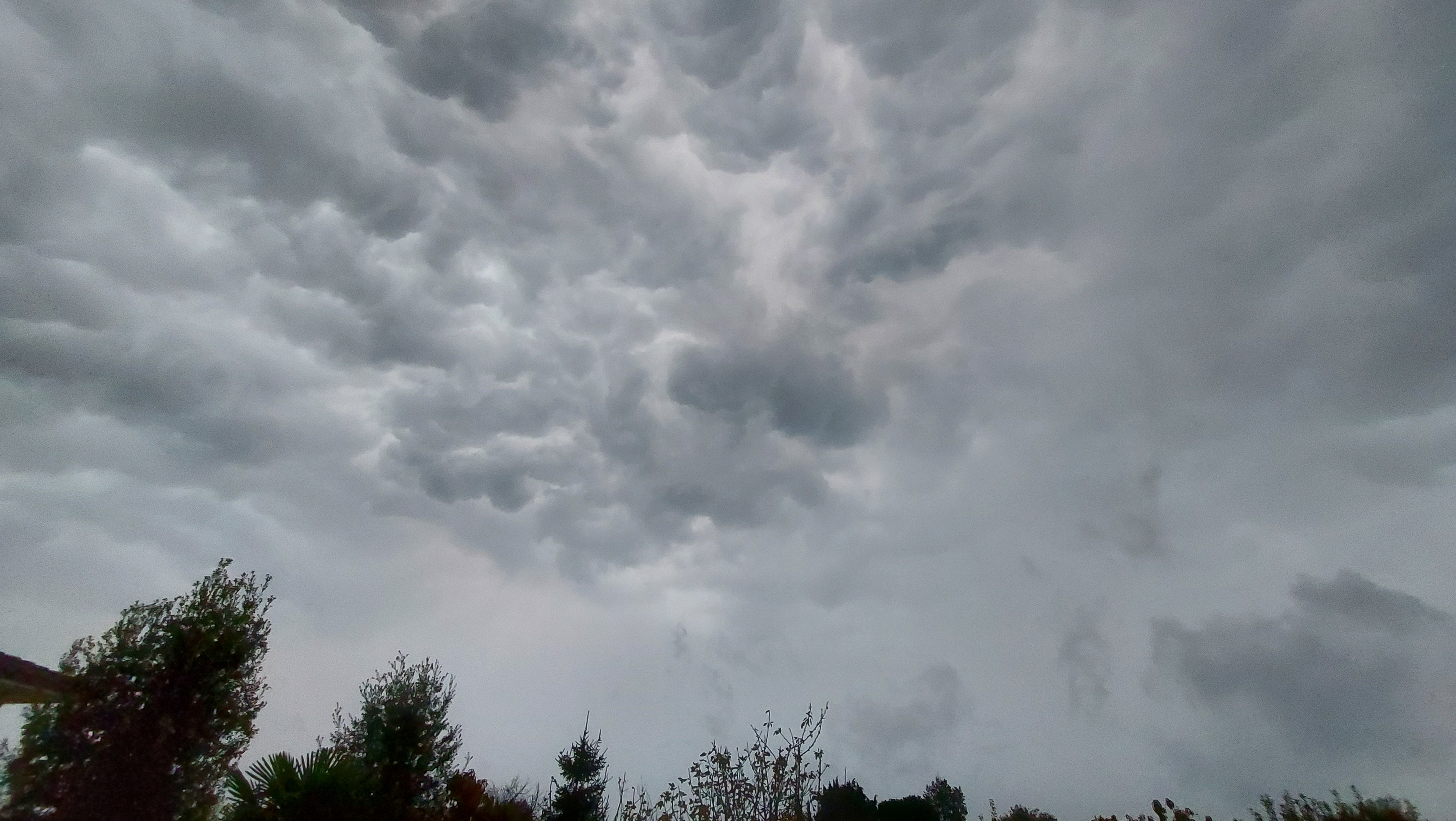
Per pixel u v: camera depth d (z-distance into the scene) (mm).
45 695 9883
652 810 17391
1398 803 11984
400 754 11422
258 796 9094
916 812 16438
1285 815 12578
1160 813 14781
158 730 8969
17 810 8227
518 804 14227
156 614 9820
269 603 10719
